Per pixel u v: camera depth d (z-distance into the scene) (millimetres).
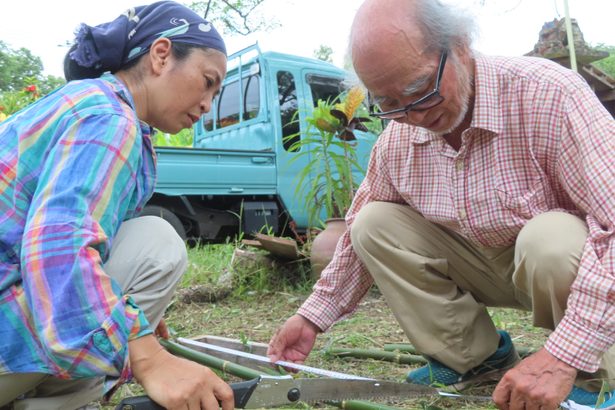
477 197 1910
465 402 2053
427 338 2104
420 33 1664
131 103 1557
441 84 1706
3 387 1449
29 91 7145
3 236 1392
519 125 1822
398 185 2125
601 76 5082
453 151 1958
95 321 1286
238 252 4660
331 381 1625
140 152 1475
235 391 1466
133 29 1607
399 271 2115
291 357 2238
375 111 1878
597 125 1697
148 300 1626
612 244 1607
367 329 3268
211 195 6312
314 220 4988
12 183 1406
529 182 1856
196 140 7863
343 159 4680
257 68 6676
